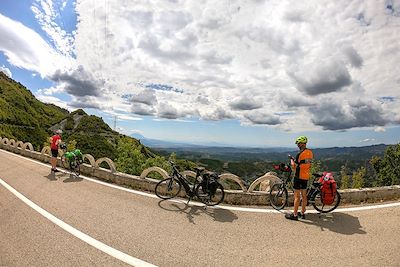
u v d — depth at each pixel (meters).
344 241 4.97
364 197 7.54
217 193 7.39
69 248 4.52
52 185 9.25
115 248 4.54
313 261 4.22
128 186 9.11
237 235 5.20
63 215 6.17
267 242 4.90
